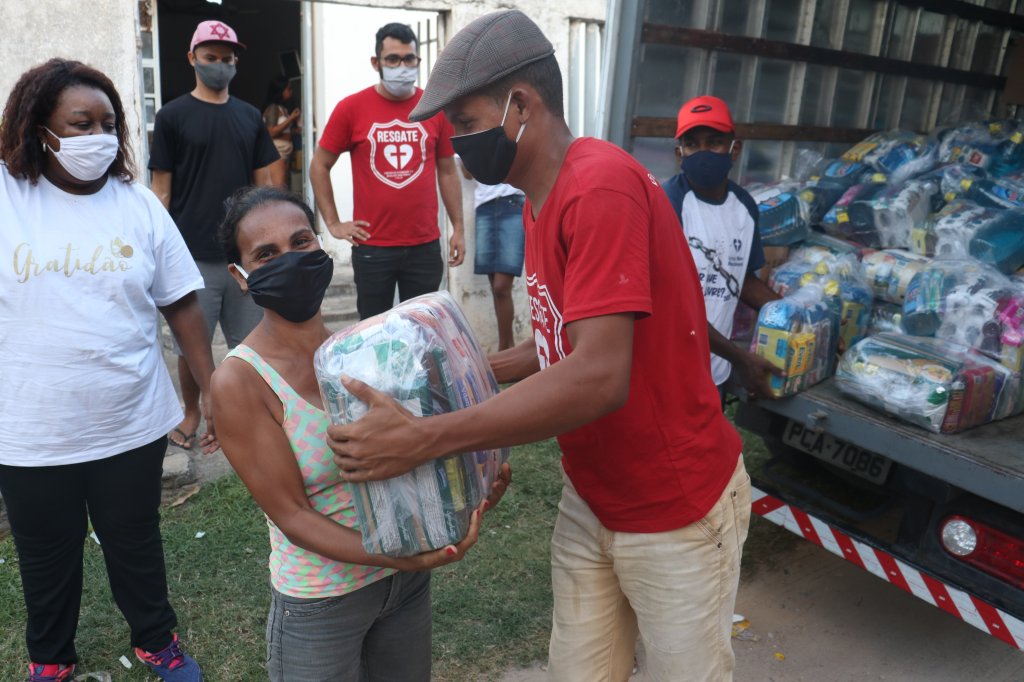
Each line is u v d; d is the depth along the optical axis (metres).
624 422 1.70
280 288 1.56
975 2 4.35
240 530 3.48
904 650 2.96
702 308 1.82
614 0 3.06
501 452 1.68
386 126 4.25
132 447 2.36
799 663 2.87
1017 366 2.70
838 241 3.52
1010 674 2.85
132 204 2.33
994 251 3.11
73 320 2.19
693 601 1.82
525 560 3.35
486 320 5.76
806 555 3.55
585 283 1.48
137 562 2.47
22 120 2.06
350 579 1.65
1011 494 2.26
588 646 2.01
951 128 4.16
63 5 4.11
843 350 3.11
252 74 10.93
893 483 2.71
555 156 1.64
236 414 1.54
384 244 4.39
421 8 5.11
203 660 2.72
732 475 1.87
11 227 2.13
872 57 3.99
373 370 1.39
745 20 3.44
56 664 2.52
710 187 2.96
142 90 4.41
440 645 2.84
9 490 2.28
